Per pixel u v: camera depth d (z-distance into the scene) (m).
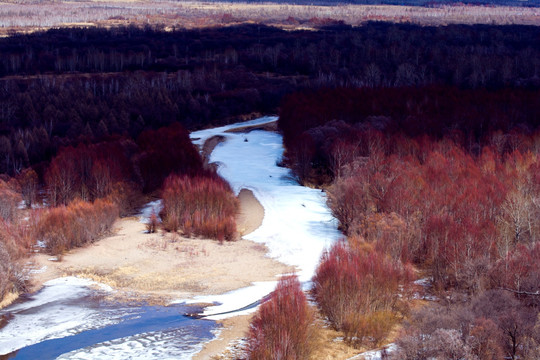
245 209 78.12
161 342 37.66
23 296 47.78
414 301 44.06
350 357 35.38
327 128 100.88
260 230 69.62
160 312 43.94
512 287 40.88
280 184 90.50
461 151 85.00
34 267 55.25
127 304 45.97
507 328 32.91
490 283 43.09
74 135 112.94
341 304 40.34
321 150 94.00
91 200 78.81
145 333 39.28
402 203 61.06
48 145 103.44
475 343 31.53
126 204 78.69
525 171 72.75
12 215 68.19
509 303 35.97
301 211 76.12
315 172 92.38
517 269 42.03
